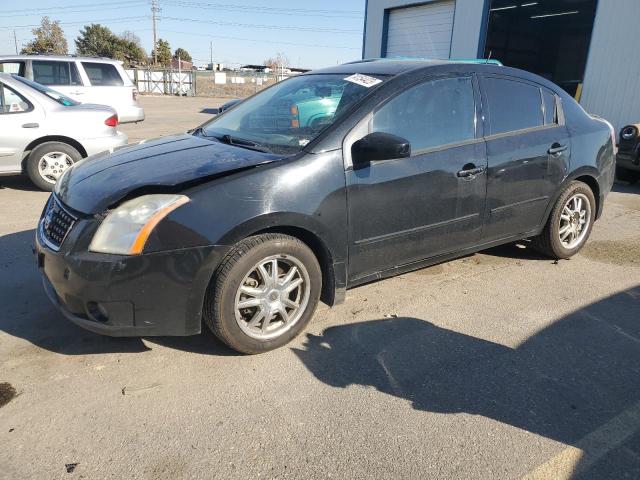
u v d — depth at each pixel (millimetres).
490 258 4664
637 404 2637
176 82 40156
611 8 10742
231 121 3885
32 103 6719
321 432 2391
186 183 2729
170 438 2336
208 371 2848
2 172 6688
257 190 2795
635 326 3447
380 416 2506
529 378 2842
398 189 3285
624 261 4656
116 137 7242
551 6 15453
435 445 2318
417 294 3869
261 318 2949
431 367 2930
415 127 3402
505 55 16719
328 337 3230
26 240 4871
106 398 2604
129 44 66625
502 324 3438
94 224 2664
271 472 2152
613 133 4816
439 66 3637
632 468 2209
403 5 16094
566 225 4500
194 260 2656
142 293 2631
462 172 3570
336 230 3078
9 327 3252
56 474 2119
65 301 2742
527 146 3961
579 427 2457
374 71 3637
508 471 2180
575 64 18625
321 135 3086
